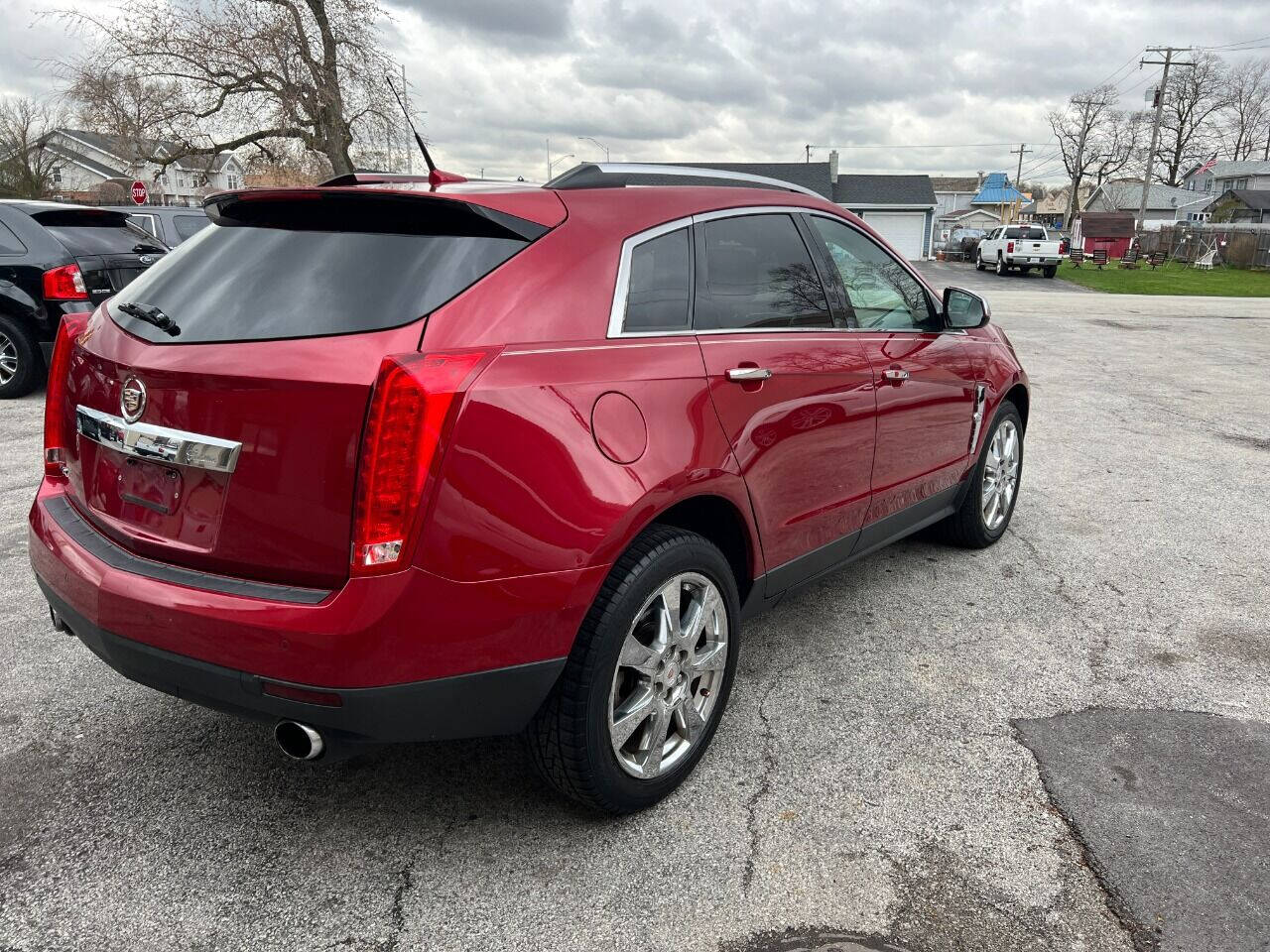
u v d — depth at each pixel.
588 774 2.29
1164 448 6.91
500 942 2.05
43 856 2.32
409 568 1.95
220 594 2.06
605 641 2.23
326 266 2.21
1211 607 3.95
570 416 2.15
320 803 2.55
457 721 2.12
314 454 1.99
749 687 3.23
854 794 2.60
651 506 2.29
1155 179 87.56
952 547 4.68
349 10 25.41
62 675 3.24
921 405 3.61
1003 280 35.41
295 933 2.07
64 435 2.62
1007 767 2.74
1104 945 2.04
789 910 2.15
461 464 1.97
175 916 2.12
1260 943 2.05
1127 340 14.24
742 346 2.72
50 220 7.82
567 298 2.29
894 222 55.91
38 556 2.50
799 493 2.95
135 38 25.28
